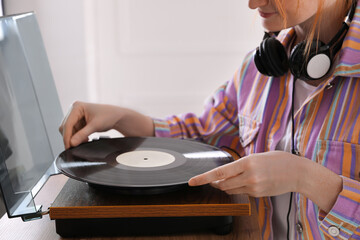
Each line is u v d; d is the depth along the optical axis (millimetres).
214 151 888
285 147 1004
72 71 2650
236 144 1198
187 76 2758
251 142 1079
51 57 2613
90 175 729
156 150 898
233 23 2695
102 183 692
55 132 1069
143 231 718
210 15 2680
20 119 838
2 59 824
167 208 697
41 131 957
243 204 699
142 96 2768
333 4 917
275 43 959
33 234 738
